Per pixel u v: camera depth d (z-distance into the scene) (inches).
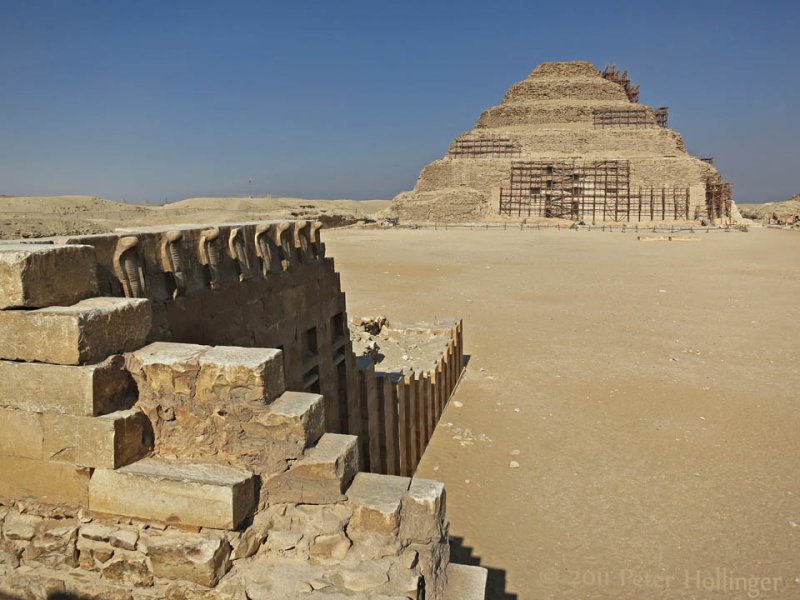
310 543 219.3
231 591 210.8
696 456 575.2
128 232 290.0
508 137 5078.7
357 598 202.2
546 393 757.9
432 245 2815.0
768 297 1450.5
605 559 413.7
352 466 239.3
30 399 224.7
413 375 567.8
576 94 5526.6
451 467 557.0
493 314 1234.6
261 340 381.4
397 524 223.8
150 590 219.1
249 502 223.1
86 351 220.1
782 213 5359.3
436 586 224.2
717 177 4653.1
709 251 2615.7
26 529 229.6
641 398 735.7
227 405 230.5
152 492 218.2
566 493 506.9
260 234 382.0
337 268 1910.7
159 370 234.2
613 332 1085.1
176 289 302.8
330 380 481.1
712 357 919.0
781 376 821.2
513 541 435.5
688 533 444.8
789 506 481.1
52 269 229.9
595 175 4443.9
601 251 2593.5
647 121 5093.5
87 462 222.7
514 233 3609.7
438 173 4950.8
